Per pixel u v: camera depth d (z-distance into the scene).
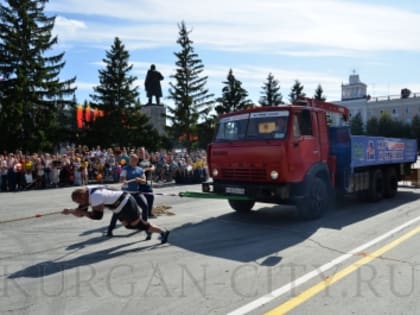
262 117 8.29
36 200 12.94
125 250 6.24
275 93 59.56
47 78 29.20
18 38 27.81
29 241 6.89
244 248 6.29
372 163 10.30
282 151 7.68
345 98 101.00
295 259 5.62
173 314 3.84
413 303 4.04
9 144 27.06
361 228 7.60
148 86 38.69
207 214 9.50
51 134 29.41
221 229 7.75
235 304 4.06
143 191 8.48
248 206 9.64
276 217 8.96
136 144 34.53
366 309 3.91
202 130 41.12
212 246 6.44
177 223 8.39
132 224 6.34
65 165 18.14
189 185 17.94
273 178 7.81
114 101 33.91
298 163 7.98
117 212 6.15
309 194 8.29
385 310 3.88
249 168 8.18
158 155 21.02
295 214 9.25
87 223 8.52
